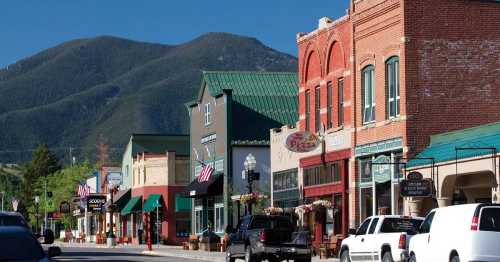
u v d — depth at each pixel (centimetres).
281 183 5878
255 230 4038
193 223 7688
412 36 4353
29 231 2028
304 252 3950
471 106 4397
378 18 4594
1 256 1880
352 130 4825
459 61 4400
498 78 4441
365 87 4759
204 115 7350
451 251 2644
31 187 15850
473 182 3944
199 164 7431
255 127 6919
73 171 12144
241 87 7112
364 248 3284
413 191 3834
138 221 9375
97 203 9912
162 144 9806
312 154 5369
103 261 4762
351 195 4831
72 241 10562
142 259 5050
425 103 4341
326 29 5238
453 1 4406
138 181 9188
